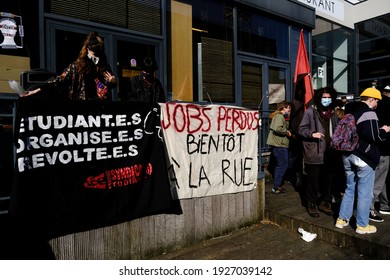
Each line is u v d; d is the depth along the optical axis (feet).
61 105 8.87
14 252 8.42
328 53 30.94
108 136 9.77
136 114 10.40
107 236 9.98
